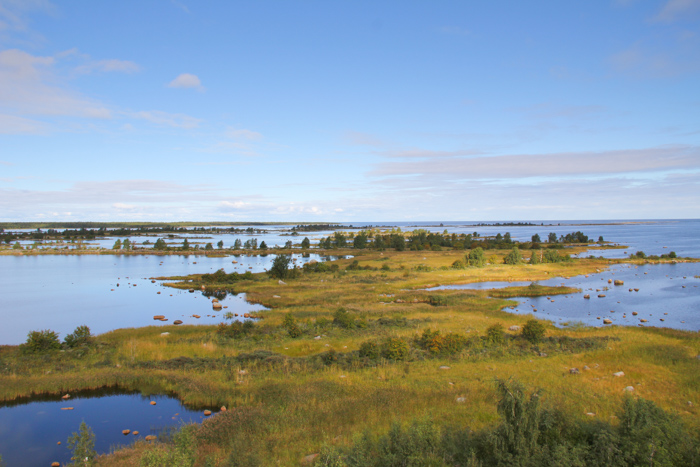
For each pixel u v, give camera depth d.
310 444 15.17
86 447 14.54
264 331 36.16
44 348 31.09
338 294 58.72
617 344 29.45
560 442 12.47
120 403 21.89
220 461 13.92
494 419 16.47
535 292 58.72
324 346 31.58
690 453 11.42
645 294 58.47
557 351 28.62
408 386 21.80
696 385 20.48
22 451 16.78
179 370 26.31
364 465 11.84
